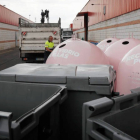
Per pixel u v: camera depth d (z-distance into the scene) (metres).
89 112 1.36
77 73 2.31
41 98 2.11
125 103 1.58
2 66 11.69
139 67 3.31
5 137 1.15
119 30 12.38
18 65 2.85
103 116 1.39
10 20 30.70
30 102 2.15
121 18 11.95
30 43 11.12
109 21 14.74
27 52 11.18
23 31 11.03
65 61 3.93
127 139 1.08
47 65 2.86
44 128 1.57
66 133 2.25
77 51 3.99
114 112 1.46
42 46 11.12
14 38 34.03
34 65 2.84
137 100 1.64
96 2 19.72
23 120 1.26
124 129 1.53
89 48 4.03
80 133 2.23
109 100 1.45
